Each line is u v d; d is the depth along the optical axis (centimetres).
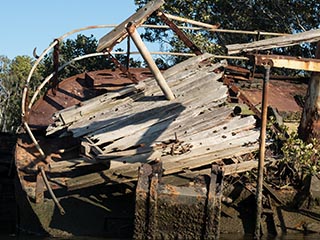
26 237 991
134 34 1022
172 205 891
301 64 976
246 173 1060
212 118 1095
